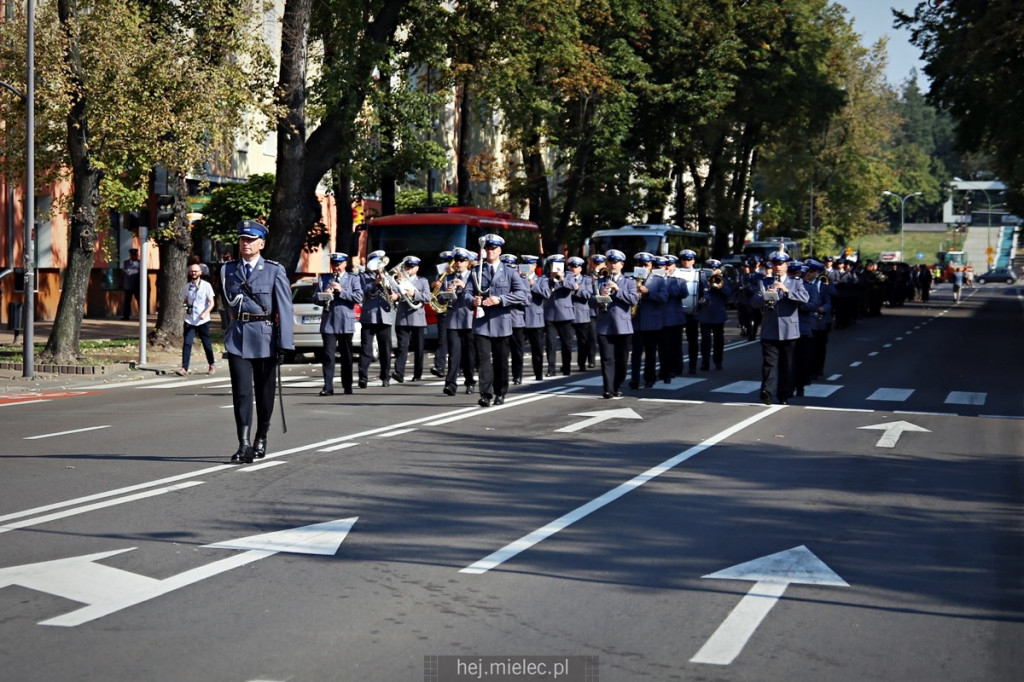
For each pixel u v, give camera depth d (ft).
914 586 24.71
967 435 50.03
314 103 99.19
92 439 45.32
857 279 147.54
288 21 91.61
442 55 114.83
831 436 48.85
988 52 114.01
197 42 82.94
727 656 19.79
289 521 30.14
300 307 88.74
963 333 134.10
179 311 90.48
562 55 125.80
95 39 74.84
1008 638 21.13
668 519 31.09
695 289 101.09
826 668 19.27
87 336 100.22
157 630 20.90
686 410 57.62
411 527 29.68
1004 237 629.92
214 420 51.49
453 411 55.67
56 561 25.79
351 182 113.70
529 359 96.37
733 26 171.53
